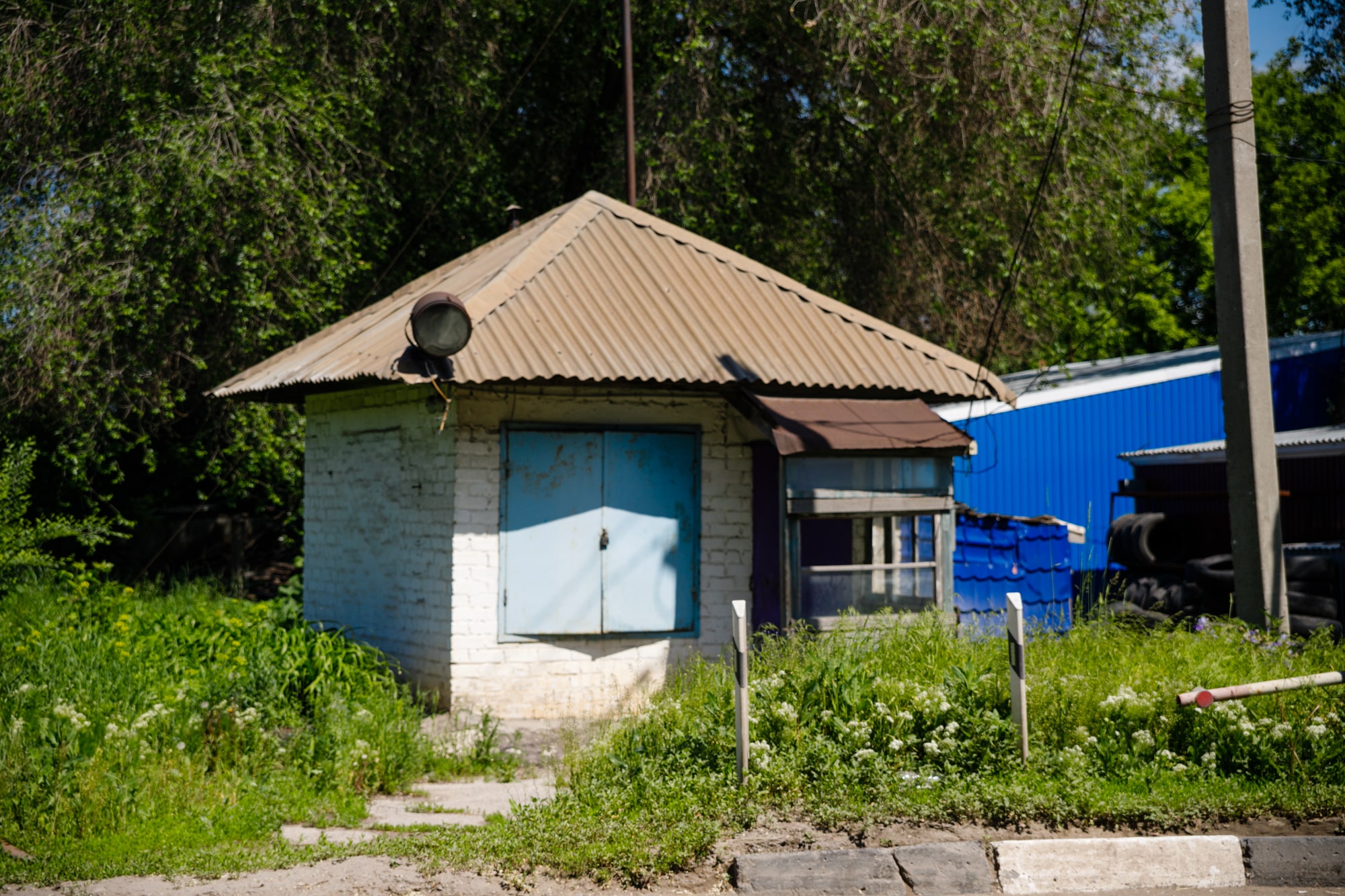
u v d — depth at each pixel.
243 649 10.14
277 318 16.45
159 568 18.84
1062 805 5.74
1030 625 9.22
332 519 12.57
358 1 17.55
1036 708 6.85
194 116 16.06
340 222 16.88
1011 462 17.23
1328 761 6.37
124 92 16.16
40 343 15.29
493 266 11.84
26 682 8.19
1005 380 20.58
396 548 11.22
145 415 17.02
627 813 5.98
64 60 17.06
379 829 6.36
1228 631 8.52
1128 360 21.86
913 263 19.89
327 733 7.80
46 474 17.02
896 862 5.27
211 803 6.39
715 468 11.20
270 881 5.16
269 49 16.55
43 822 5.92
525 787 7.78
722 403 11.27
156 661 9.88
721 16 19.36
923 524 11.29
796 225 20.53
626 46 17.20
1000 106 18.03
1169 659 7.73
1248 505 9.28
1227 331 9.43
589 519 10.71
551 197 22.33
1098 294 20.50
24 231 15.71
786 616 10.52
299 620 11.32
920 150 18.47
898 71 17.95
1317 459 14.49
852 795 5.97
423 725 9.67
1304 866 5.36
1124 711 6.77
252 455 16.75
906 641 8.47
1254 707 6.85
